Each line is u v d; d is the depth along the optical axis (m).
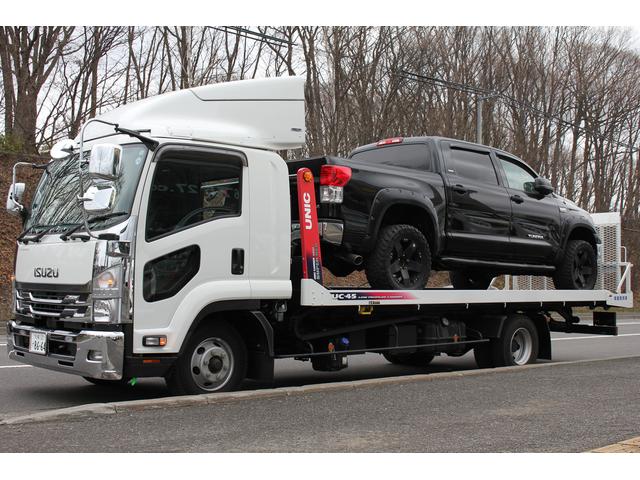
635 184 42.03
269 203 7.25
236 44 26.36
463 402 6.84
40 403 7.16
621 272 12.48
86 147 7.15
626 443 5.21
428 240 8.79
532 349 10.48
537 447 5.14
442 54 31.33
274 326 7.69
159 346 6.35
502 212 9.73
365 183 8.01
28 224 7.41
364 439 5.32
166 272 6.45
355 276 18.61
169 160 6.57
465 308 9.40
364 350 8.38
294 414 6.16
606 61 40.38
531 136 37.31
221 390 6.99
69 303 6.43
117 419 5.79
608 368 9.50
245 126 7.23
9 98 20.92
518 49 37.50
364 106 27.81
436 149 9.20
